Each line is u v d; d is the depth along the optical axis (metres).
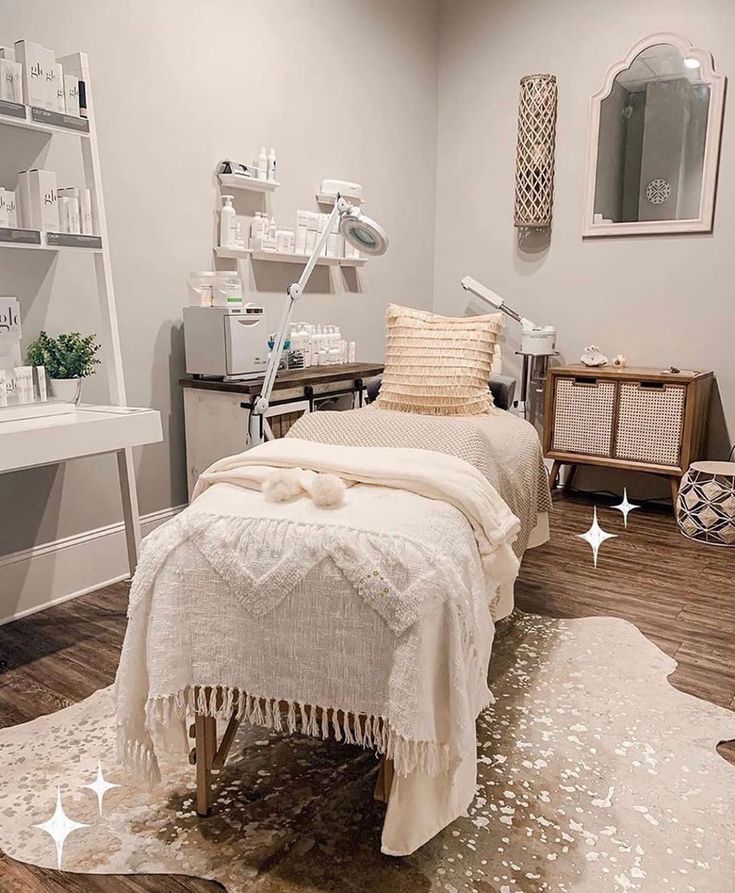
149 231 2.99
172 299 3.12
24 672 2.23
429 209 4.67
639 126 3.94
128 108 2.85
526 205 4.23
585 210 4.14
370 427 2.29
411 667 1.32
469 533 1.66
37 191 2.31
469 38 4.43
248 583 1.43
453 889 1.40
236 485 1.77
